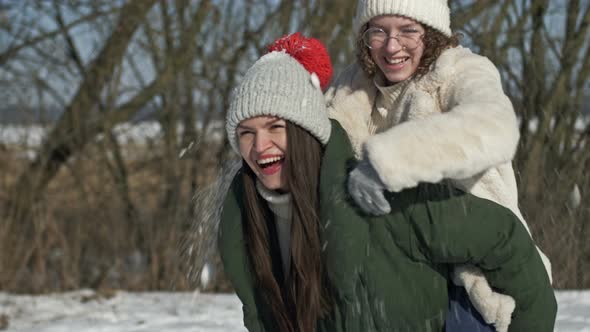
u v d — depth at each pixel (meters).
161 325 5.13
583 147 6.64
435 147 1.75
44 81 8.47
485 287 2.01
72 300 6.41
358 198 1.86
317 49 2.20
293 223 2.04
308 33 8.04
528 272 1.98
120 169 8.26
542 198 6.36
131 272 7.90
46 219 7.94
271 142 2.05
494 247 1.93
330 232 1.97
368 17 2.26
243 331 4.84
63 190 8.27
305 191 2.04
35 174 8.11
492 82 2.03
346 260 1.94
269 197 2.12
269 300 2.16
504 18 7.25
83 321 5.44
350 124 2.28
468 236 1.91
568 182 6.40
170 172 7.98
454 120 1.80
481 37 7.18
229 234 2.23
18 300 6.46
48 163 8.24
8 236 7.85
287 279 2.17
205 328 4.96
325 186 2.01
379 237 1.96
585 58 7.14
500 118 1.82
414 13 2.17
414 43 2.20
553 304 2.08
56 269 7.90
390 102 2.27
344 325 2.02
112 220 8.10
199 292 6.50
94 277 7.99
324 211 2.00
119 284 7.83
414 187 1.94
